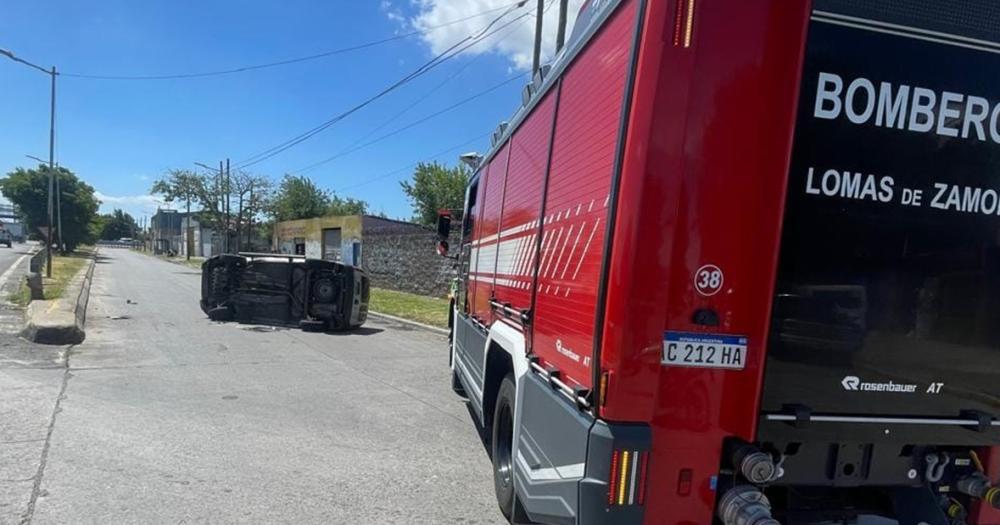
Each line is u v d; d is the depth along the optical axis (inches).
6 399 252.5
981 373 96.8
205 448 206.5
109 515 152.9
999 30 92.9
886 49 90.2
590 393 93.6
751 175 87.8
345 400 281.7
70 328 401.4
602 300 90.0
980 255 94.7
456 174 1448.1
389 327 575.8
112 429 220.5
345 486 179.8
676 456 88.9
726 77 87.0
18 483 168.7
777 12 87.8
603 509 87.4
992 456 104.6
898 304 92.9
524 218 152.9
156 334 462.3
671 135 85.7
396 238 1021.8
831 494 110.0
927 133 92.0
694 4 85.8
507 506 157.6
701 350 87.9
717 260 87.5
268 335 482.3
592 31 109.3
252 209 1860.2
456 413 264.8
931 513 102.0
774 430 91.4
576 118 115.0
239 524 151.6
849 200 90.3
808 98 88.4
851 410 93.1
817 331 90.8
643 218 85.7
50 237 946.7
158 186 1850.4
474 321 229.9
